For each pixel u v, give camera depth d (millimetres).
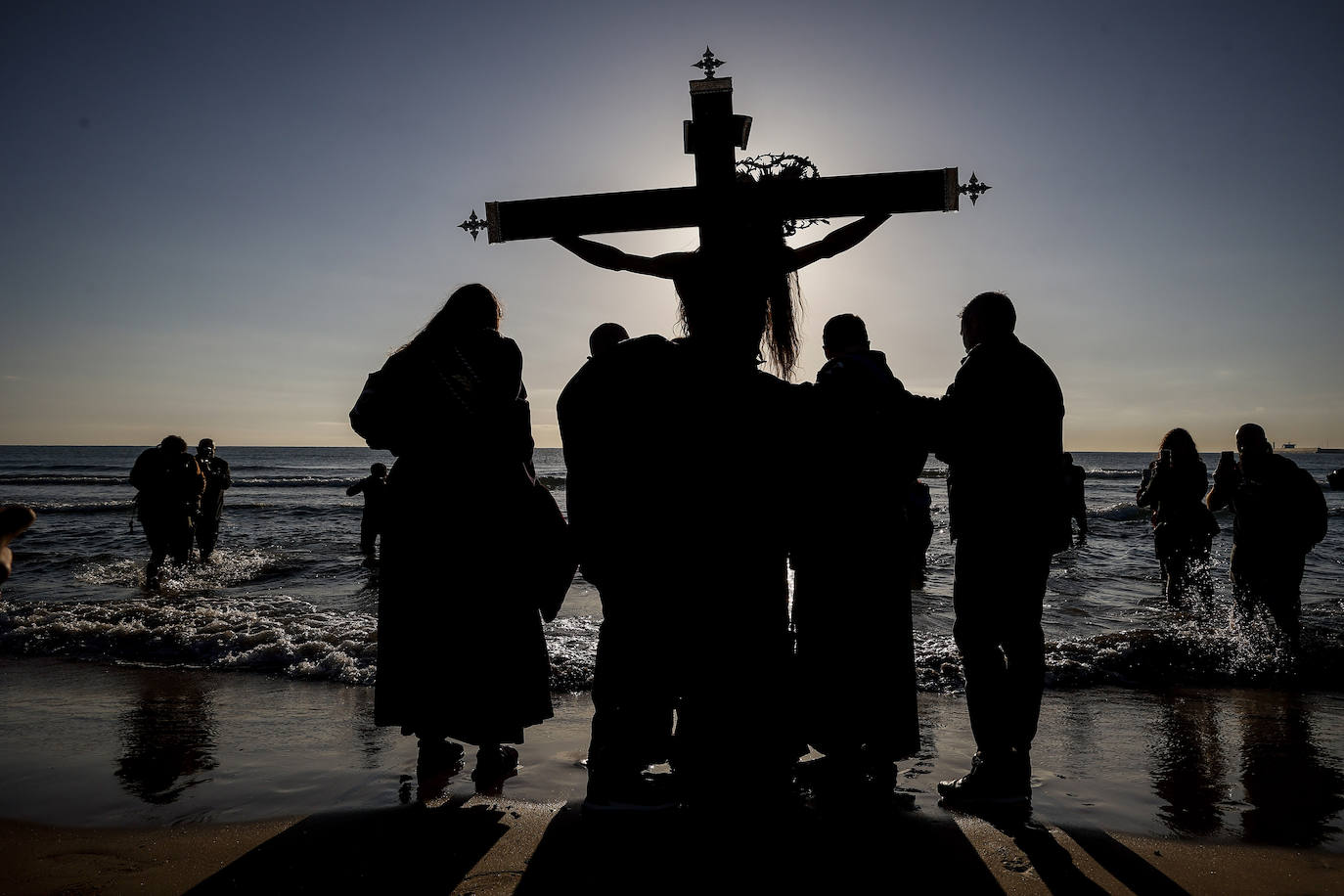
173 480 8812
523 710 2625
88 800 2547
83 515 18844
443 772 2811
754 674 2143
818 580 2553
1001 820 2385
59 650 5020
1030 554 2533
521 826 2330
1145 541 13953
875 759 2557
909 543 2605
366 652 4727
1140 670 4594
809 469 2219
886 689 2523
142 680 4320
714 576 2107
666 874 2014
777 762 2182
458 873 2025
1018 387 2568
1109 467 86562
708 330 2125
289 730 3385
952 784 2576
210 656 4852
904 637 2568
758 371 2152
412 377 2559
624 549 2154
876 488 2512
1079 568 10250
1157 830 2316
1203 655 4832
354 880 1982
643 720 2270
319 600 7539
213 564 10188
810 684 2578
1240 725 3537
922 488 8023
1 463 70062
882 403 2490
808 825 2332
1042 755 3080
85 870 2037
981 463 2572
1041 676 2568
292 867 2059
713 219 2441
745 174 2490
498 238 2496
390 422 2529
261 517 18203
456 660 2574
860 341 2762
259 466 71938
